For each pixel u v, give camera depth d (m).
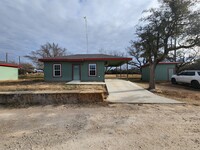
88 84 14.10
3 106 7.81
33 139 4.02
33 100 8.30
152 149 3.47
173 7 11.53
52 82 16.66
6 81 18.72
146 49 13.72
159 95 10.79
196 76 15.21
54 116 6.07
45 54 41.78
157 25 12.46
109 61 19.70
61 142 3.84
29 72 44.00
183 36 12.04
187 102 8.60
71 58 17.84
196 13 11.28
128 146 3.61
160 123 5.18
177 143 3.74
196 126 4.90
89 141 3.88
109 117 5.87
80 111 6.77
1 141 3.92
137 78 28.22
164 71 22.41
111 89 12.15
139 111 6.73
